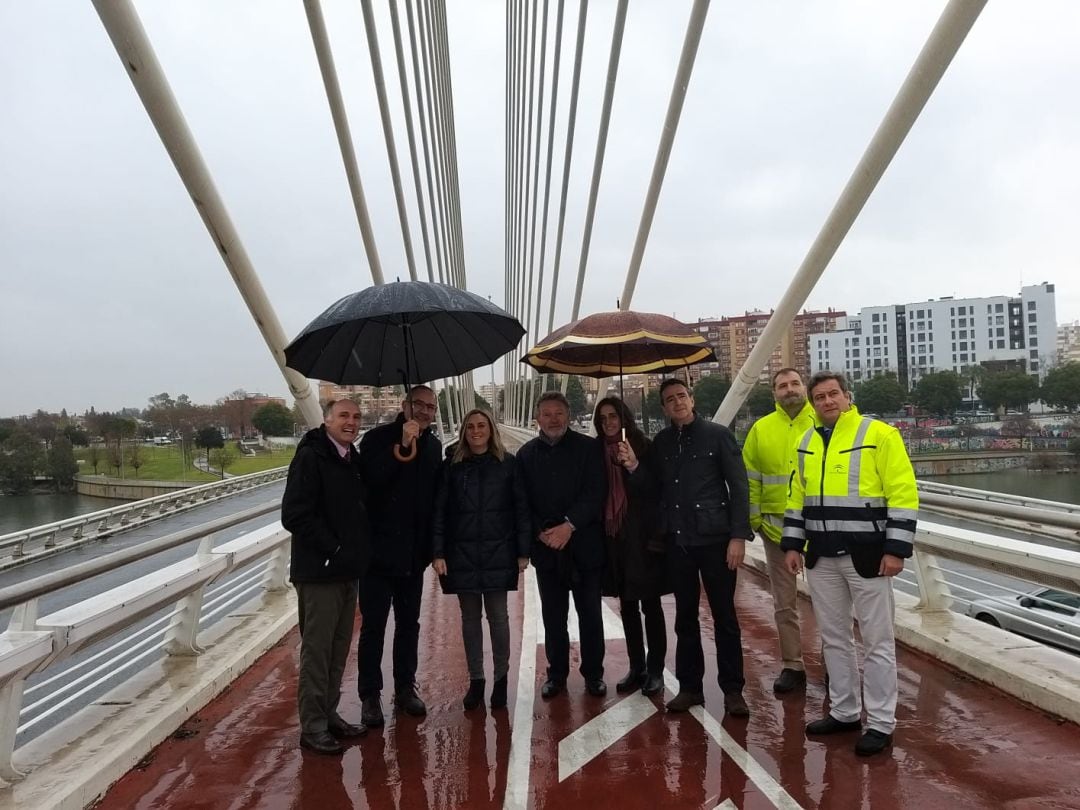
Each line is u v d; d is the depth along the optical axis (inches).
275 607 243.4
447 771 132.0
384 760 137.3
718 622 153.9
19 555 449.4
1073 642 245.0
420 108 500.7
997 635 177.3
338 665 149.7
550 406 164.9
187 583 178.2
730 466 154.2
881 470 134.0
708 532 152.9
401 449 157.6
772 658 193.8
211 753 141.3
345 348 165.2
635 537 162.7
